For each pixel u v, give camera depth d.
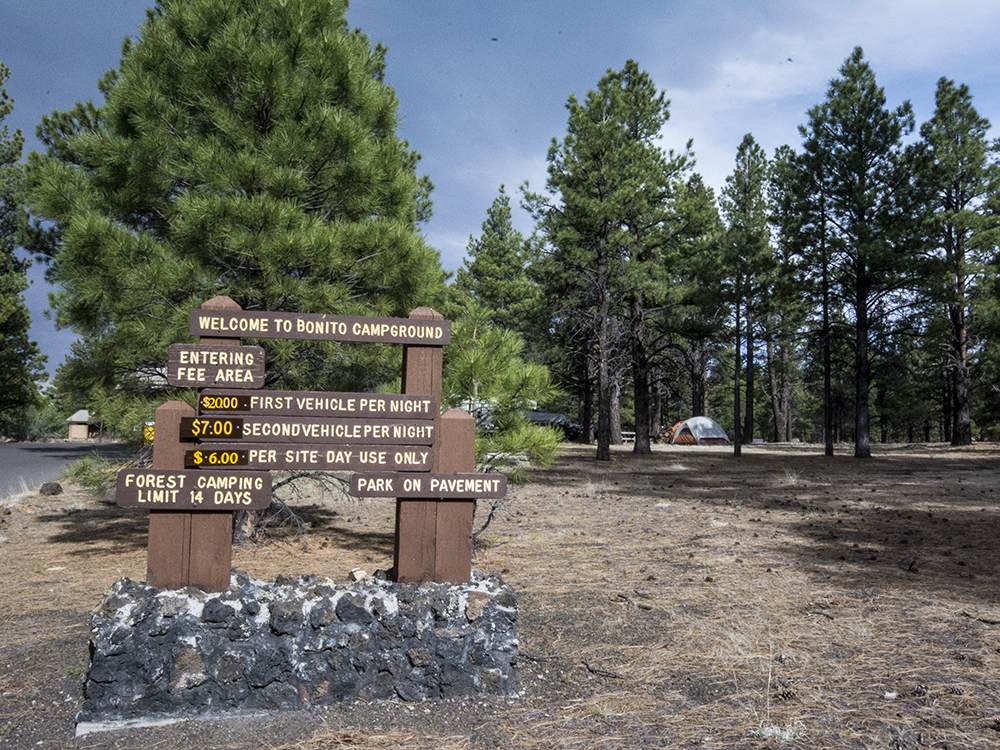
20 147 35.47
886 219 24.78
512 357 7.52
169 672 3.91
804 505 12.64
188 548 4.21
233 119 8.02
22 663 4.59
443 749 3.49
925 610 5.78
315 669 4.07
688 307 29.12
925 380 45.41
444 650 4.18
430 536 4.52
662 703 4.04
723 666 4.60
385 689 4.14
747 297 27.30
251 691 3.98
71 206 7.80
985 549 8.35
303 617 4.12
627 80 26.83
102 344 8.24
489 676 4.18
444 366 7.23
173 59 8.18
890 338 28.97
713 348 44.31
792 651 4.83
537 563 7.76
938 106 33.88
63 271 7.40
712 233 31.34
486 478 4.54
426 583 4.41
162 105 7.93
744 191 40.00
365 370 9.18
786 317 34.34
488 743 3.56
